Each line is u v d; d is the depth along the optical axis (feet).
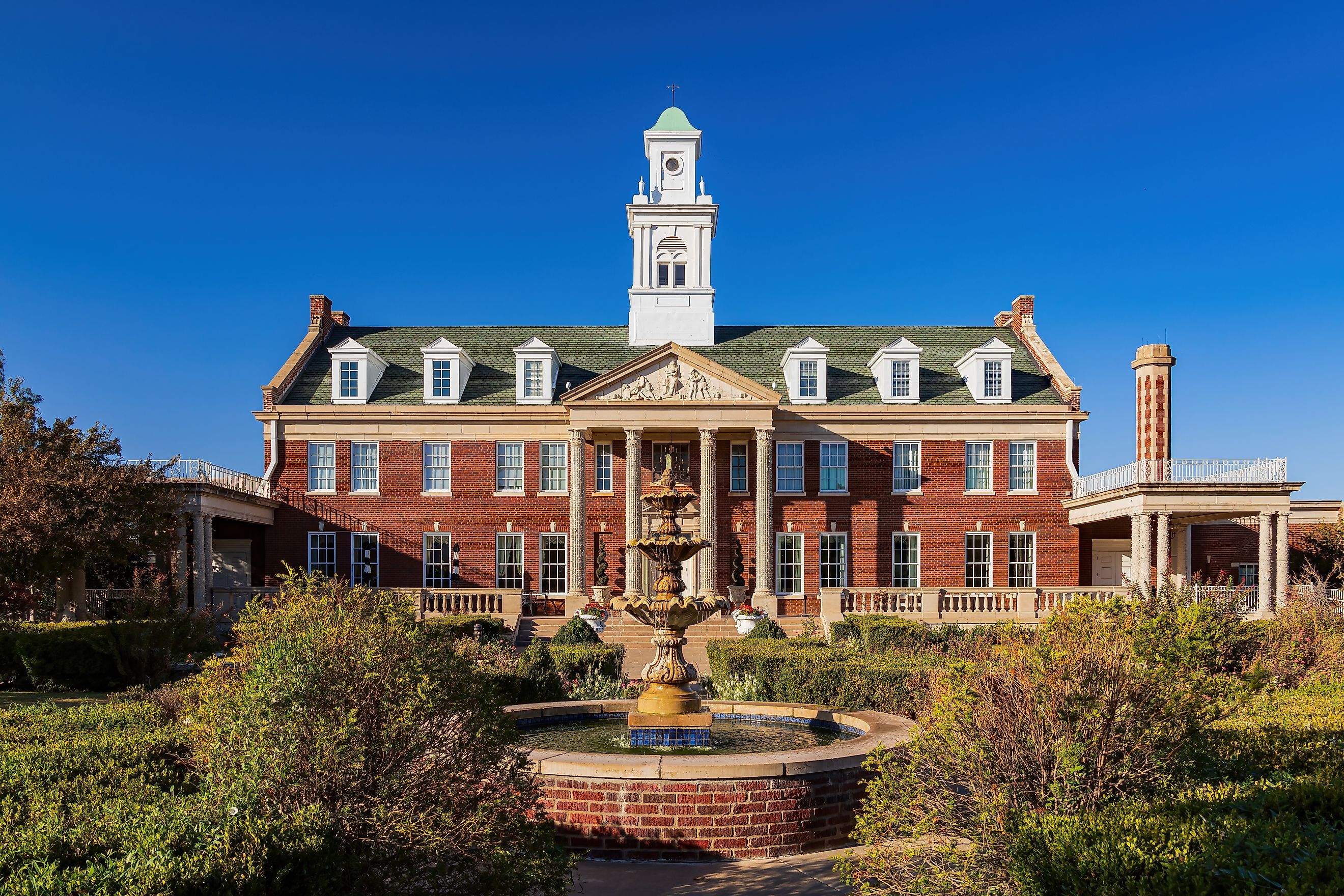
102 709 41.63
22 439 95.91
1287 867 19.61
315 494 132.98
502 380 141.59
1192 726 27.61
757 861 35.45
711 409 128.26
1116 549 135.95
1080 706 26.50
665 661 46.78
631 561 128.47
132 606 81.41
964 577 134.10
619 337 151.84
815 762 37.01
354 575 132.77
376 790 25.66
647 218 150.82
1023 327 148.97
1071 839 22.16
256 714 25.21
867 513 134.21
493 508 134.10
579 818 36.29
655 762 36.40
